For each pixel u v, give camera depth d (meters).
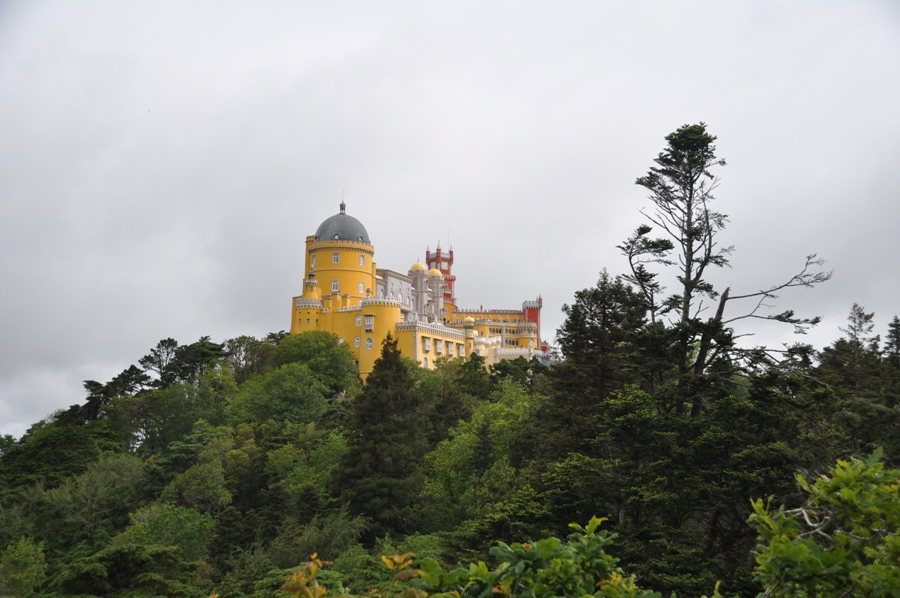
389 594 14.70
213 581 59.00
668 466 40.78
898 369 65.50
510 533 44.69
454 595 10.89
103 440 100.69
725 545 38.53
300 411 114.69
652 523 42.66
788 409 42.69
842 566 12.35
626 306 58.56
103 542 72.00
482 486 65.81
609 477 42.03
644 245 49.94
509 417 75.19
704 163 50.75
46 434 96.75
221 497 81.19
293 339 143.88
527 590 11.58
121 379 123.88
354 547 55.78
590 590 12.93
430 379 117.19
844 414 43.56
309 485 69.19
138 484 88.06
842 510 13.27
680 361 47.03
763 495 36.81
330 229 168.88
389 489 67.56
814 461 38.22
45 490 86.00
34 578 62.28
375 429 72.62
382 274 182.12
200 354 133.00
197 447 94.06
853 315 81.44
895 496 13.32
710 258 48.25
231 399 123.75
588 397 55.34
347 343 152.38
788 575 12.50
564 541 39.94
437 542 54.94
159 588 51.81
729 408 40.94
